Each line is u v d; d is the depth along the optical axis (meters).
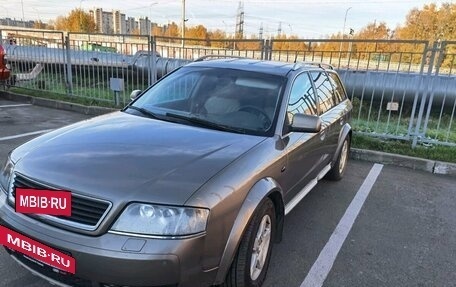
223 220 2.17
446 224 4.09
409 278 3.05
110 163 2.29
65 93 10.34
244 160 2.52
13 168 2.41
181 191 2.08
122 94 9.41
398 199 4.75
